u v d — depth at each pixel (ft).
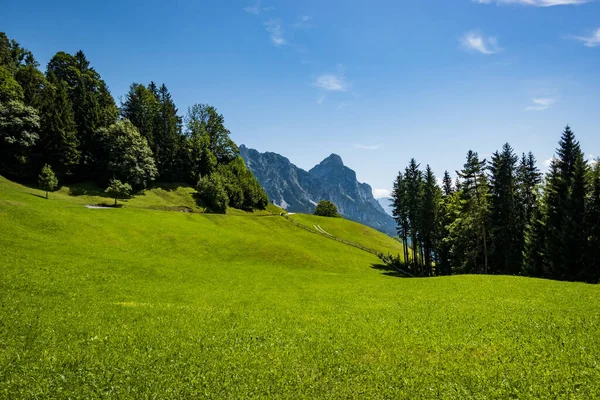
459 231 194.90
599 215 138.82
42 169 229.86
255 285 125.59
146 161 294.05
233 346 52.65
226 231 253.44
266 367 44.42
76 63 324.19
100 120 292.40
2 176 224.33
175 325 63.52
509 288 104.06
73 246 140.97
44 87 277.85
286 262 207.00
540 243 163.84
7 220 144.56
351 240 347.36
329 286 129.29
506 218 187.32
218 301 91.66
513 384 37.91
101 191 264.93
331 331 61.87
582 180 146.10
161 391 37.27
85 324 59.06
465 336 56.18
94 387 37.45
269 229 312.91
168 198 303.27
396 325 65.31
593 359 43.27
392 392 37.35
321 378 41.19
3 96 231.71
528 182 195.52
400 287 121.80
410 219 242.17
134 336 55.16
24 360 42.55
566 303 78.48
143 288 98.53
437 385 38.65
